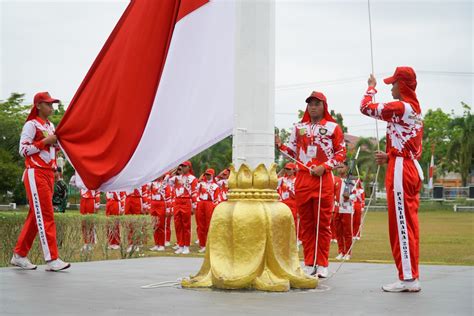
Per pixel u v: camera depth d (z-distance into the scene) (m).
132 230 14.08
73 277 8.66
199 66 9.35
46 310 5.95
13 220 12.20
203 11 9.38
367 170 46.59
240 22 7.82
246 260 7.35
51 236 9.38
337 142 8.83
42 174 9.32
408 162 7.64
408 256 7.43
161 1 9.34
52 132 9.59
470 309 6.12
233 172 7.71
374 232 24.97
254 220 7.39
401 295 7.08
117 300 6.56
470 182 67.62
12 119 36.47
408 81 7.74
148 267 10.13
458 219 36.97
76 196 40.94
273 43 7.90
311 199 8.78
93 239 13.62
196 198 18.69
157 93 9.34
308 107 8.98
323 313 5.83
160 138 9.36
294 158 9.07
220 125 9.30
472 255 14.98
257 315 5.70
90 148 9.48
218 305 6.25
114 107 9.40
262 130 7.74
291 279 7.42
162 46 9.36
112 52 9.47
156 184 18.83
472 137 55.59
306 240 8.91
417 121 7.68
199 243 18.91
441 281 8.38
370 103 7.77
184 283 7.55
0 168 34.53
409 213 7.54
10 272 9.27
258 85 7.76
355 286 7.86
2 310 5.95
